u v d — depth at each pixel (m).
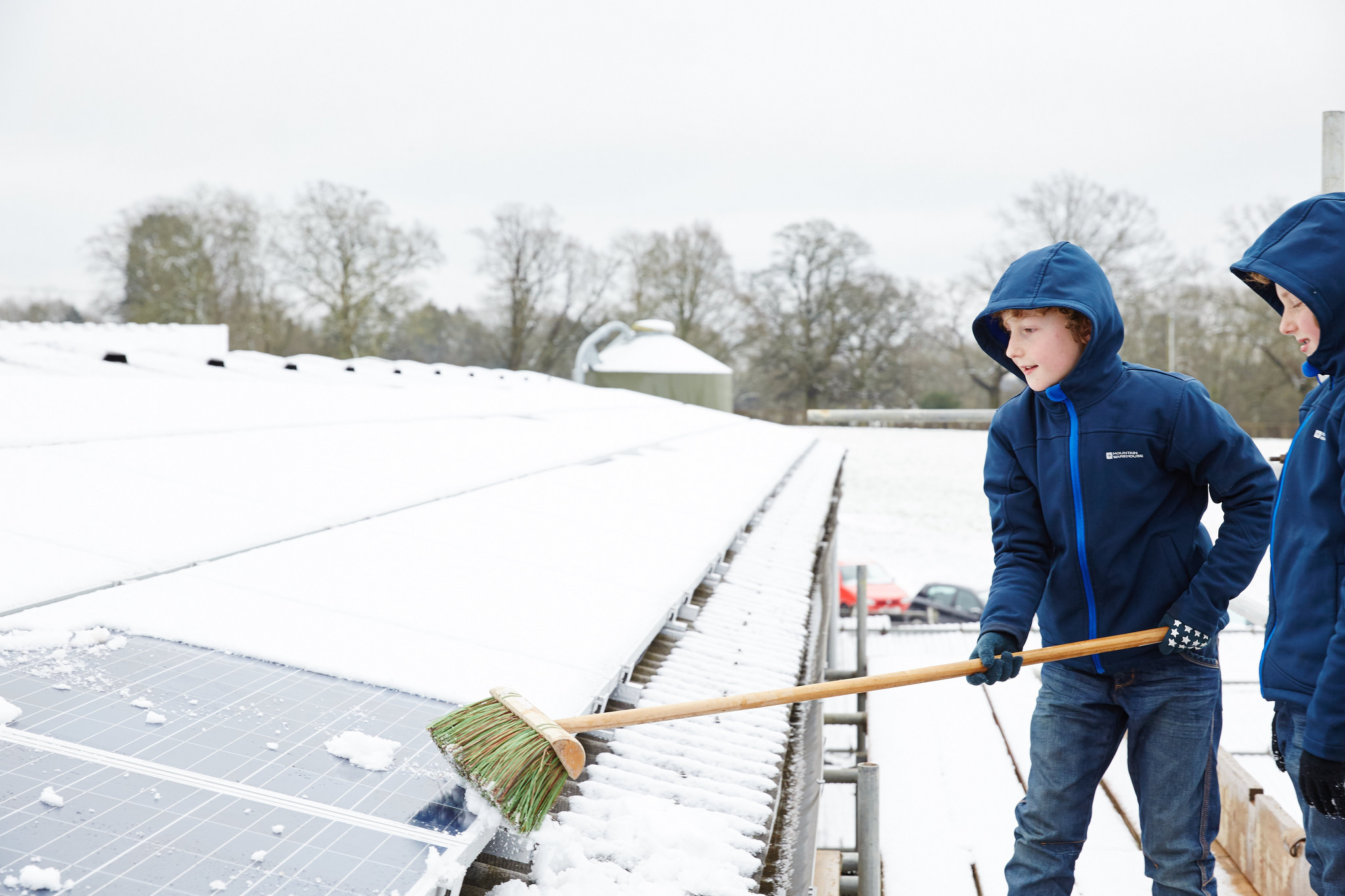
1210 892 2.24
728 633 3.69
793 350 58.34
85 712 1.83
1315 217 1.92
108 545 2.94
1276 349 47.19
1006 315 2.31
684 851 2.02
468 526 4.09
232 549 3.13
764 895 2.00
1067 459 2.32
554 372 58.88
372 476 4.97
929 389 59.19
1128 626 2.33
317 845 1.48
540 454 7.19
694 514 5.54
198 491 3.92
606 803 2.13
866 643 10.31
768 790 2.44
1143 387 2.26
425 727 1.99
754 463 9.15
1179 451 2.22
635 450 8.66
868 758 7.55
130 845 1.41
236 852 1.43
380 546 3.47
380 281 53.75
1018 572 2.42
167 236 52.31
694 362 26.19
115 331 13.10
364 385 11.76
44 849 1.37
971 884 5.64
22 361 9.16
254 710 1.95
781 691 2.15
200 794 1.58
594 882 1.80
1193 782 2.25
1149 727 2.30
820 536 6.29
